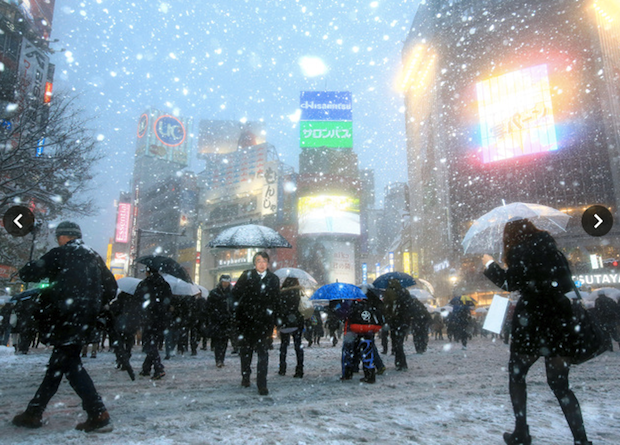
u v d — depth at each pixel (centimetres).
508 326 1389
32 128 1338
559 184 4462
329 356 991
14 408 369
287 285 616
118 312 679
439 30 5453
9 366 743
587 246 4153
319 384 535
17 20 2723
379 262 7906
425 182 5725
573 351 245
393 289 702
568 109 4603
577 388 487
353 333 558
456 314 1262
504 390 479
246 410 367
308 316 613
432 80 5547
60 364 286
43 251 2011
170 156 12762
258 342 455
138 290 589
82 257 313
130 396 438
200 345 1477
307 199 6256
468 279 4628
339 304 562
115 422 320
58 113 1361
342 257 6088
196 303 1020
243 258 6638
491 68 5119
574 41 4719
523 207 530
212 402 404
